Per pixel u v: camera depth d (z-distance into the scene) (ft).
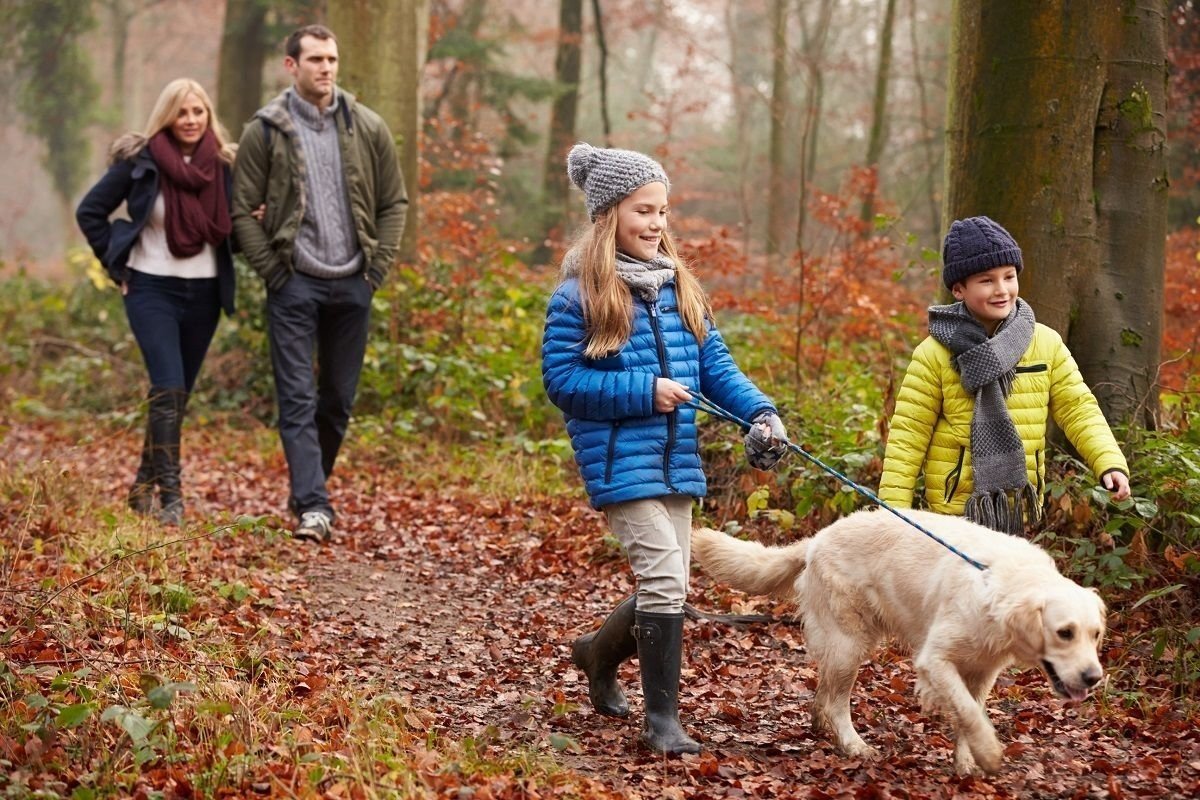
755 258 55.06
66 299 45.80
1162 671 14.85
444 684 15.21
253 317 33.45
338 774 11.14
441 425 29.60
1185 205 44.60
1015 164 17.94
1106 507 16.74
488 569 20.66
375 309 31.32
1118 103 17.88
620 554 20.65
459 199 38.01
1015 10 17.85
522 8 113.09
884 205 39.83
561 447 25.96
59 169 96.12
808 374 29.27
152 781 11.03
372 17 32.50
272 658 14.90
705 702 14.71
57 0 83.76
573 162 13.43
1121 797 11.54
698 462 13.21
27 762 11.16
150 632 14.88
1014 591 11.34
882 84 53.83
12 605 15.37
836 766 12.34
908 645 12.50
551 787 11.54
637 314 13.01
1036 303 17.89
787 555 13.44
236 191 21.79
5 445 29.76
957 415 13.96
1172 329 30.32
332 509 22.15
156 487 21.81
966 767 12.19
